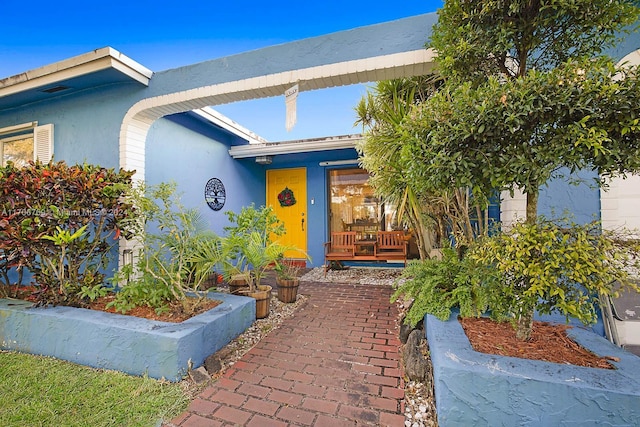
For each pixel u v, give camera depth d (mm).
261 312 3336
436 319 2330
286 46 3125
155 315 2617
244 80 3246
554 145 1421
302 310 3646
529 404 1466
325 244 5945
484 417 1526
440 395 1609
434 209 3363
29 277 4312
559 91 1364
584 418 1396
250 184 6625
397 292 2895
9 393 1916
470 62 1863
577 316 1569
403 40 2781
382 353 2535
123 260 3648
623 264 1617
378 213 6418
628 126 1328
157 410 1773
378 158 3162
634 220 2379
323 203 6695
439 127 1569
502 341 1922
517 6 1544
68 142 4121
